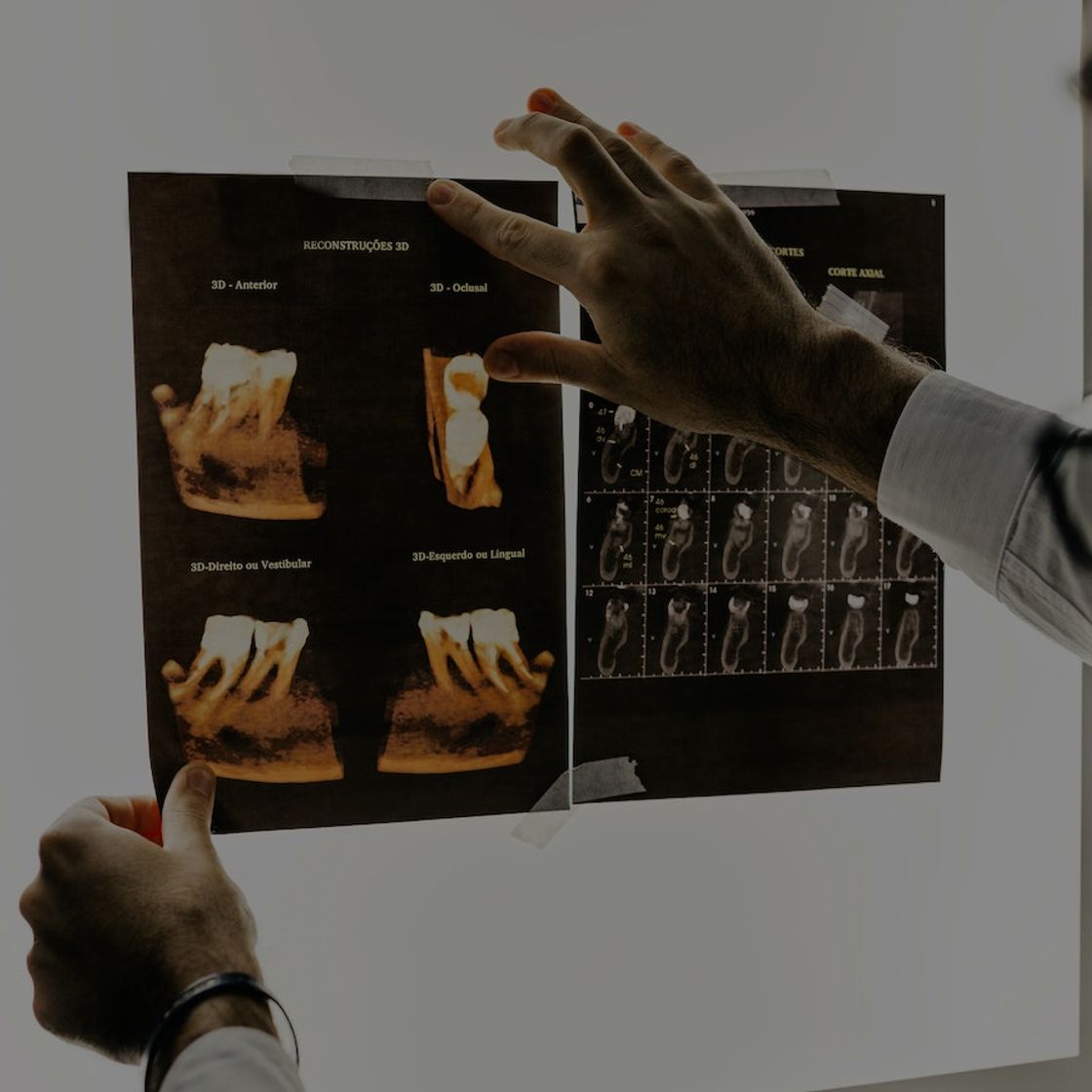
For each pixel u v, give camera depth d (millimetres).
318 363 684
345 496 689
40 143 647
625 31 717
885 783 774
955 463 534
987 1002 795
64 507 658
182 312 665
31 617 654
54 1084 654
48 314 653
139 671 669
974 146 777
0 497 650
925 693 781
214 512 674
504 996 715
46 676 656
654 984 738
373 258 687
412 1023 701
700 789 744
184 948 514
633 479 729
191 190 664
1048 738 811
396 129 688
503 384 707
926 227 766
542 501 714
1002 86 781
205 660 673
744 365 591
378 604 696
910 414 550
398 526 697
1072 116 790
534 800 720
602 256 593
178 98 663
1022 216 787
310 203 678
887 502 576
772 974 758
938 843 789
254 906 681
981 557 534
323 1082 685
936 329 767
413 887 704
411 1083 699
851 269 751
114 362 663
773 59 739
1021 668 805
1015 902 803
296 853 688
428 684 703
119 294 661
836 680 765
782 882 761
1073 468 492
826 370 579
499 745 714
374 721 696
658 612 735
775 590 754
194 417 669
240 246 671
